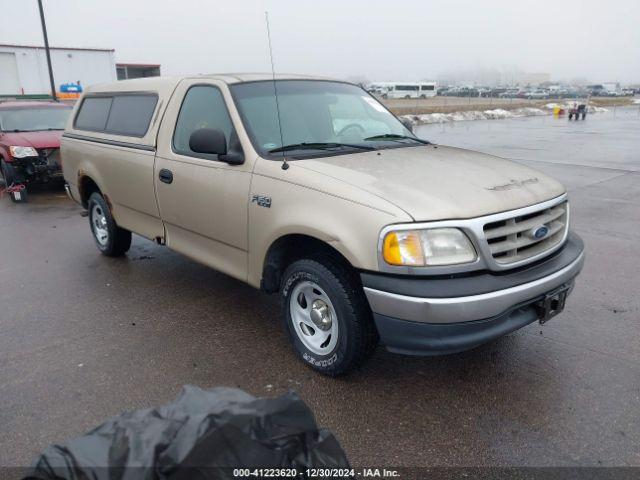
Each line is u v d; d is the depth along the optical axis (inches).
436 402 124.7
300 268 132.4
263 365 142.1
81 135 230.4
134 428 69.1
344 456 77.7
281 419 73.8
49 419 119.5
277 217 135.1
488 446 109.7
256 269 148.3
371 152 152.8
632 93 4035.4
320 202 125.8
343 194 122.3
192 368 140.9
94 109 230.4
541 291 121.6
